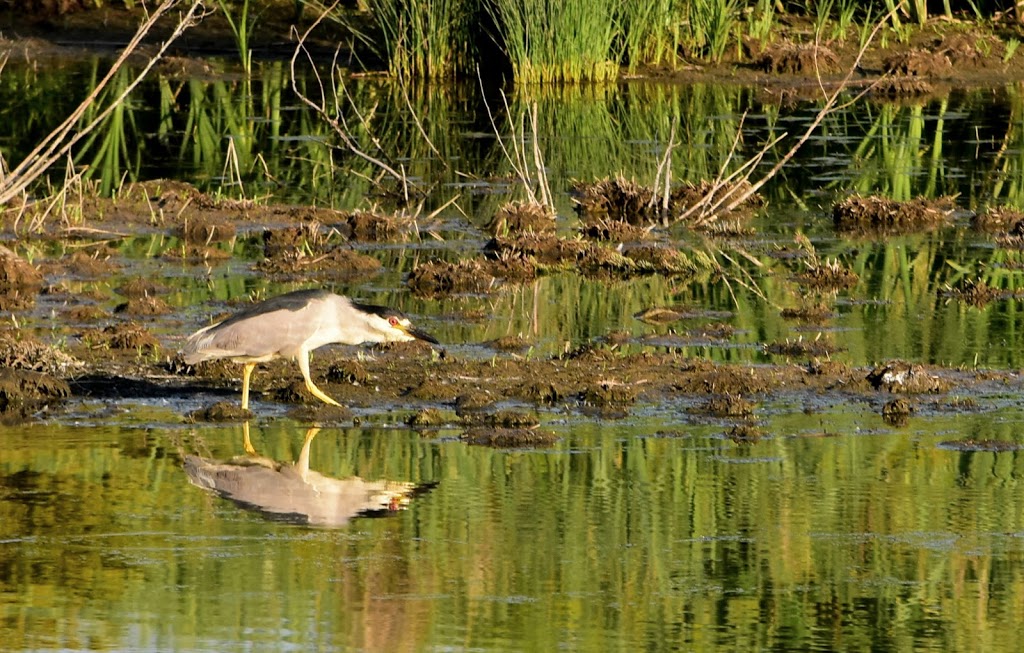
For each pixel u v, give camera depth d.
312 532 10.16
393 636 8.60
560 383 13.25
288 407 12.70
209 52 31.06
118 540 9.98
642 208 20.14
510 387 13.11
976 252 18.20
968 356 14.09
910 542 9.98
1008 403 12.85
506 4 28.38
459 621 8.80
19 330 14.48
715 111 26.50
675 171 22.20
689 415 12.59
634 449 11.73
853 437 12.00
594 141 24.33
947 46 29.84
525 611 8.98
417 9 29.25
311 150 23.70
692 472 11.23
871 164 22.80
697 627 8.77
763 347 14.36
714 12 30.27
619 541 10.00
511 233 18.86
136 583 9.32
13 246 17.92
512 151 23.62
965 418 12.47
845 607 9.02
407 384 13.27
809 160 23.11
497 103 27.34
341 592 9.20
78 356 13.78
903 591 9.28
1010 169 22.42
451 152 23.64
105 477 11.12
